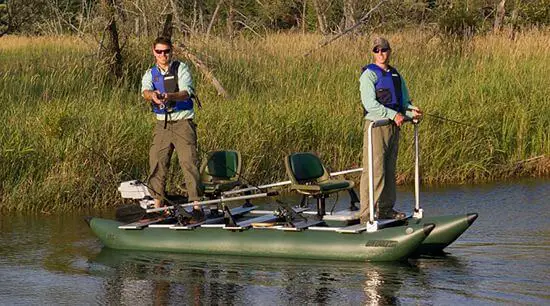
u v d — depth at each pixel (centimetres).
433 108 2842
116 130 2505
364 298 1496
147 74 1886
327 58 3791
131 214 1944
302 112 2755
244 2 6141
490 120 2845
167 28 3556
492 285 1558
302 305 1469
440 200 2373
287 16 7519
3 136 2453
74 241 1991
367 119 1766
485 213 2191
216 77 3388
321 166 1864
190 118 1875
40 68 3484
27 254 1875
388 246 1695
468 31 4219
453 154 2708
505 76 3147
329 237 1741
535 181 2638
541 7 4978
